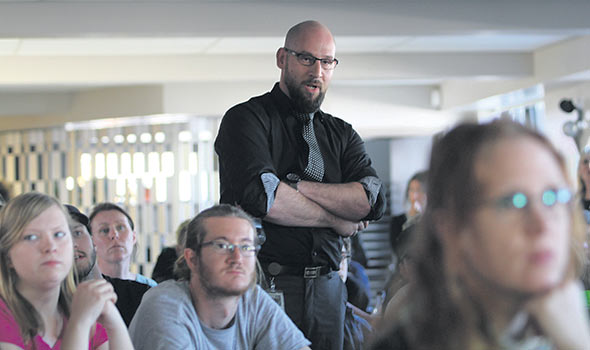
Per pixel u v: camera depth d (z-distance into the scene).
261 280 2.97
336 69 9.35
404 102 11.83
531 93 10.34
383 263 13.30
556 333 0.65
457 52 9.52
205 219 2.70
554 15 6.76
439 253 0.69
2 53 8.84
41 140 11.99
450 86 11.65
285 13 6.53
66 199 11.70
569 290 0.66
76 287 2.51
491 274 0.65
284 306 2.96
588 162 3.82
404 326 0.74
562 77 9.14
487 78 9.73
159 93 10.55
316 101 3.05
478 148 0.67
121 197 11.28
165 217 10.99
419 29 6.65
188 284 2.77
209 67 9.17
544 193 0.64
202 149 10.98
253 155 2.95
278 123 3.05
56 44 8.38
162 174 11.05
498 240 0.64
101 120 11.06
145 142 11.20
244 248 2.68
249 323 2.78
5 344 2.26
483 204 0.65
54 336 2.42
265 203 2.91
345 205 3.03
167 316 2.64
